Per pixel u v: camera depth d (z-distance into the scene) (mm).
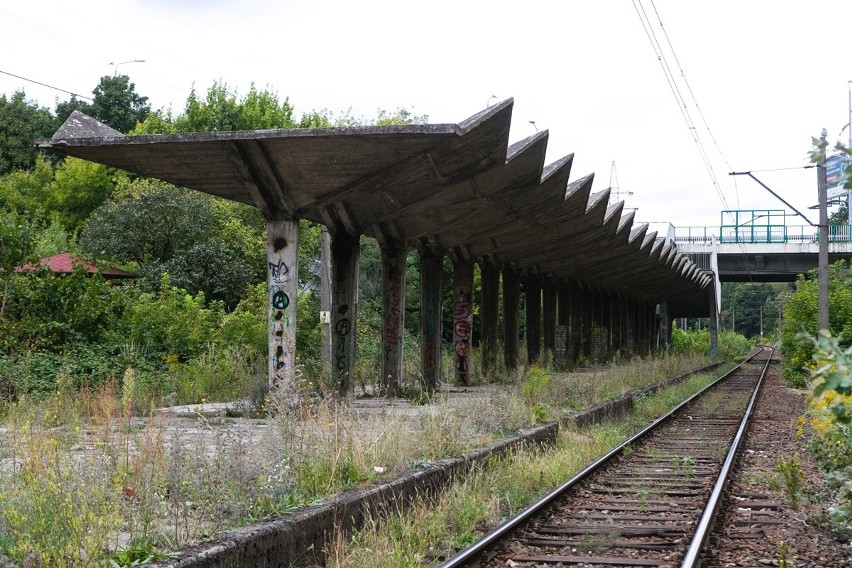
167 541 6480
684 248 66812
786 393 31953
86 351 21734
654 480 12500
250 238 39719
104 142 15375
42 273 22844
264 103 55750
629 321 61188
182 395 20469
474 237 26266
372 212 20828
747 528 9344
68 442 8742
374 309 43281
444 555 7891
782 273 65250
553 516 9867
